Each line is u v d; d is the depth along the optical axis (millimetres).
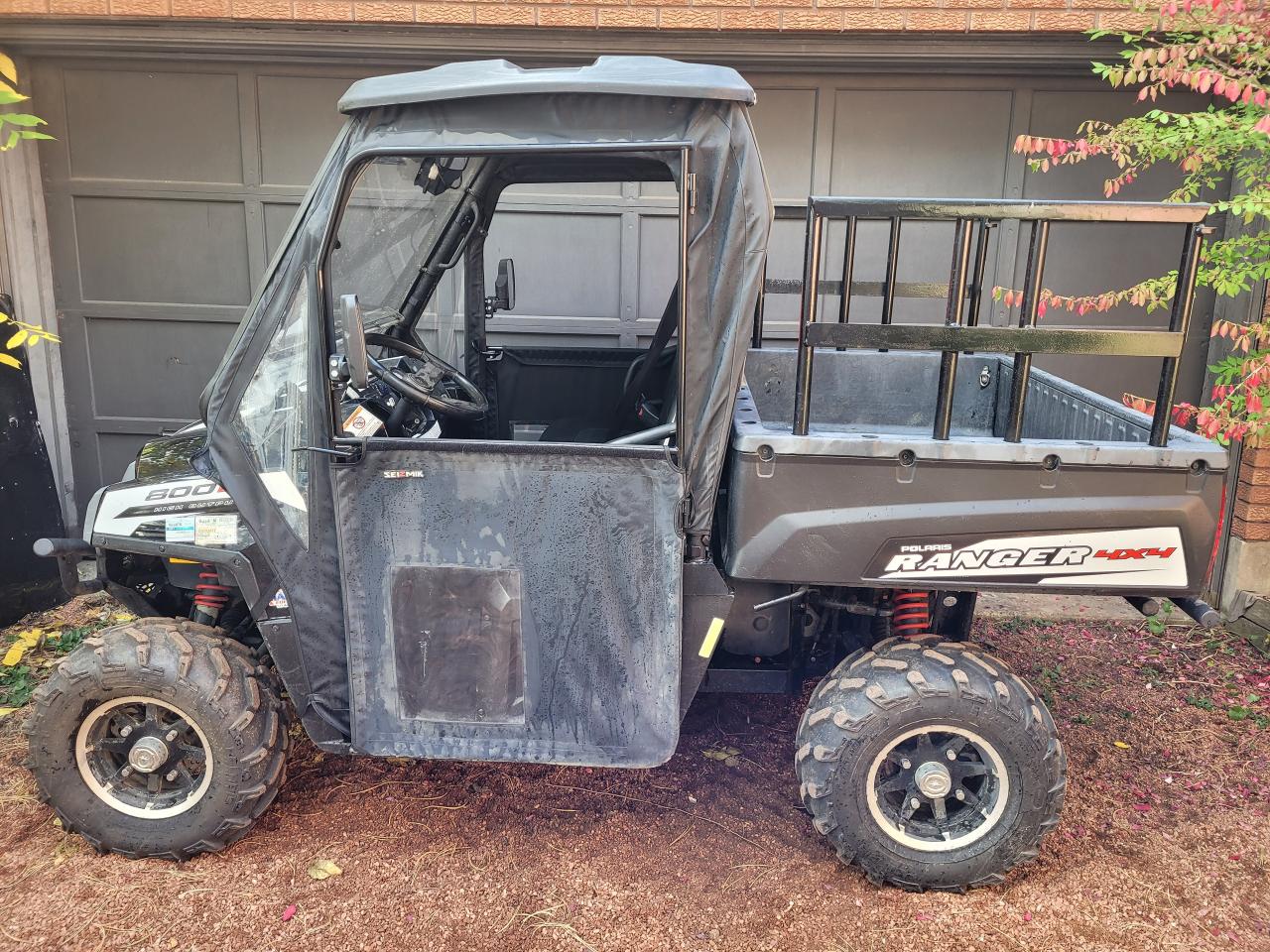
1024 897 2590
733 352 2320
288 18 4277
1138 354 2340
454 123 2328
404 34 4355
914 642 2633
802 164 4652
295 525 2525
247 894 2570
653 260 4648
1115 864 2746
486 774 3184
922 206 2322
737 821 2936
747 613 2762
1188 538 2404
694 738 3416
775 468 2391
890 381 3744
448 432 3203
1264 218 4355
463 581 2449
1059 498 2387
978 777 2725
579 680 2479
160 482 2703
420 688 2523
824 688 2621
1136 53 3770
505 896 2576
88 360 4875
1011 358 3654
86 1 4270
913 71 4508
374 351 2873
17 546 4301
